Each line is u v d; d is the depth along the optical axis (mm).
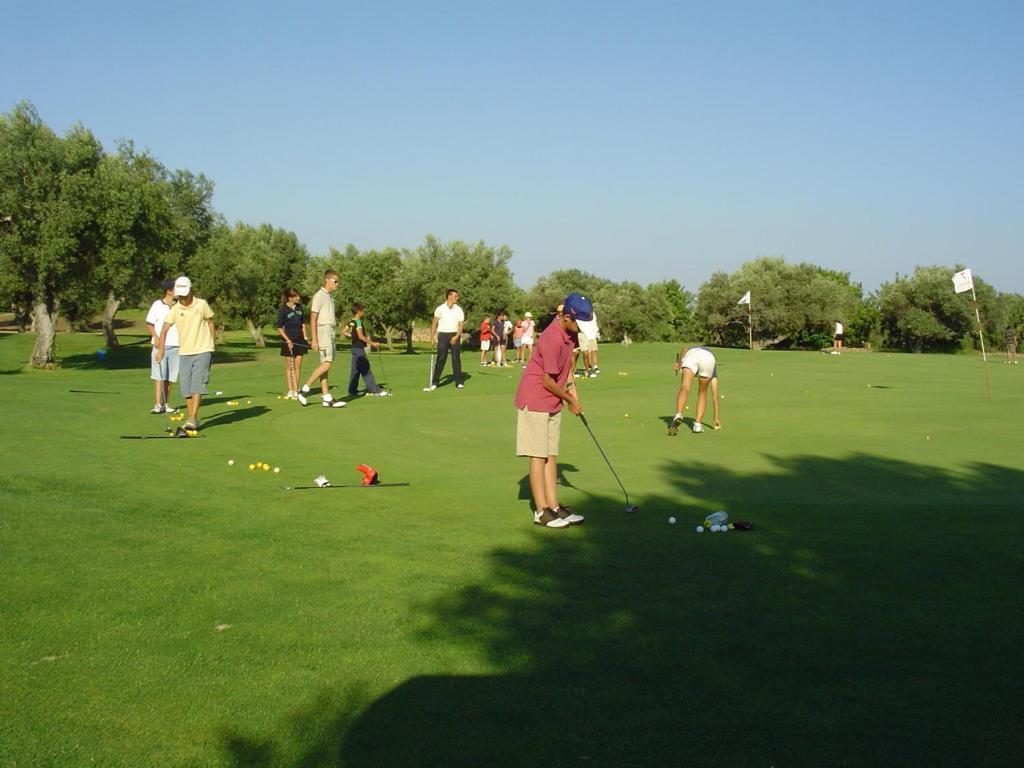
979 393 18609
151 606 5035
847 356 34875
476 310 51031
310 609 5012
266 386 18578
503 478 8953
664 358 32312
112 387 17391
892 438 11961
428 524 6980
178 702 3891
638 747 3508
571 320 7020
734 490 8453
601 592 5324
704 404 12578
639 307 62531
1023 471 9508
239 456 9977
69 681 4086
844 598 5203
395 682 4086
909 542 6422
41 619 4812
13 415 12641
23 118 27234
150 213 29125
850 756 3445
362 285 52906
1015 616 4906
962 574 5652
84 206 27359
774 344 59344
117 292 30141
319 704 3875
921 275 54156
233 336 70062
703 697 3934
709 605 5094
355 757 3439
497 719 3736
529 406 7012
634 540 6523
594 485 8695
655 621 4844
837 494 8258
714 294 57062
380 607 5051
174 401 15258
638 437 12078
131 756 3449
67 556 5918
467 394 17641
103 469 8844
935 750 3494
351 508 7492
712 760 3412
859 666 4258
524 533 6723
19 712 3787
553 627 4754
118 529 6617
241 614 4930
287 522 6953
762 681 4098
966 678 4129
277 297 55625
